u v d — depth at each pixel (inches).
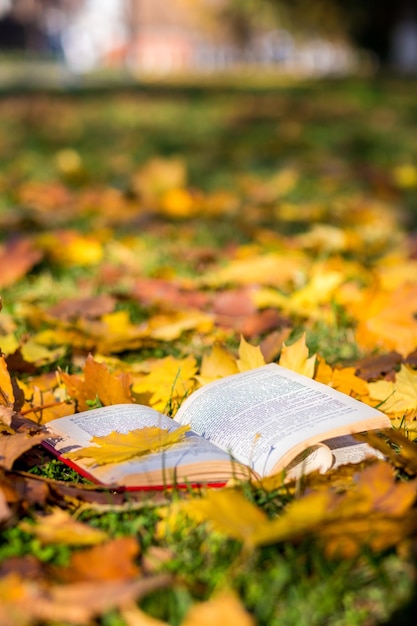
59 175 291.1
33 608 49.5
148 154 356.8
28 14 2091.5
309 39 1339.8
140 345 107.6
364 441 70.2
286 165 312.2
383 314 107.7
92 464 67.8
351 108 582.6
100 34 2160.4
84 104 648.4
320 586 54.3
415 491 62.0
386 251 168.7
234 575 54.8
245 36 1979.6
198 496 65.1
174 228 191.6
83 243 161.2
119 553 55.6
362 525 56.3
